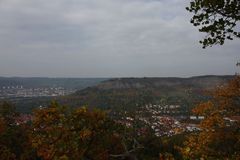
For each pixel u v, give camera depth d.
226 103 25.89
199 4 9.59
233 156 16.62
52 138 32.41
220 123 23.28
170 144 40.06
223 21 9.60
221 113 25.17
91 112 35.88
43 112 34.22
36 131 34.09
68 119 33.97
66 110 35.75
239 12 9.46
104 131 34.88
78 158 31.83
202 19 9.74
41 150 32.16
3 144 40.12
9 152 37.28
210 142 21.92
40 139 32.62
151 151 37.31
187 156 17.11
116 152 34.66
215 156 18.06
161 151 37.94
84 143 33.19
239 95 26.03
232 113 25.17
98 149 33.91
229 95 25.94
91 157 33.84
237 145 21.08
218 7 9.51
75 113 34.44
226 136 22.20
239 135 21.81
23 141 41.41
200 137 21.34
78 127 33.69
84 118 34.69
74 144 31.94
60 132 32.75
